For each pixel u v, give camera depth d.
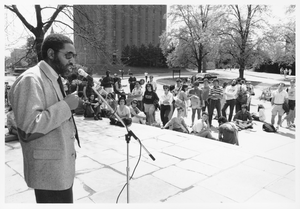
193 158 4.72
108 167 4.25
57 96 1.65
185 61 33.25
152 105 8.14
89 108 8.43
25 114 1.47
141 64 52.91
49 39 1.66
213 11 23.25
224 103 9.68
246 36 21.91
